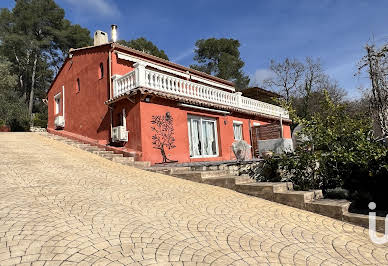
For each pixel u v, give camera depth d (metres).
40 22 36.50
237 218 4.63
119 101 12.10
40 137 15.34
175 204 5.07
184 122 12.51
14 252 2.76
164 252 3.06
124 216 4.11
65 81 18.25
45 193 4.93
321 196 6.59
